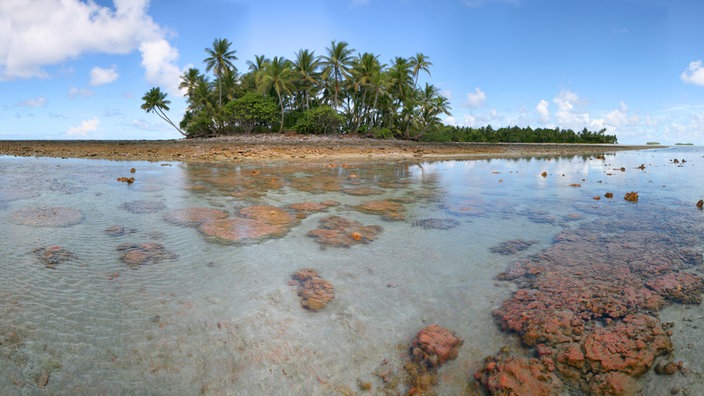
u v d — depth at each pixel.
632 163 25.00
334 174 15.19
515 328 3.56
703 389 2.75
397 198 10.02
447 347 3.28
